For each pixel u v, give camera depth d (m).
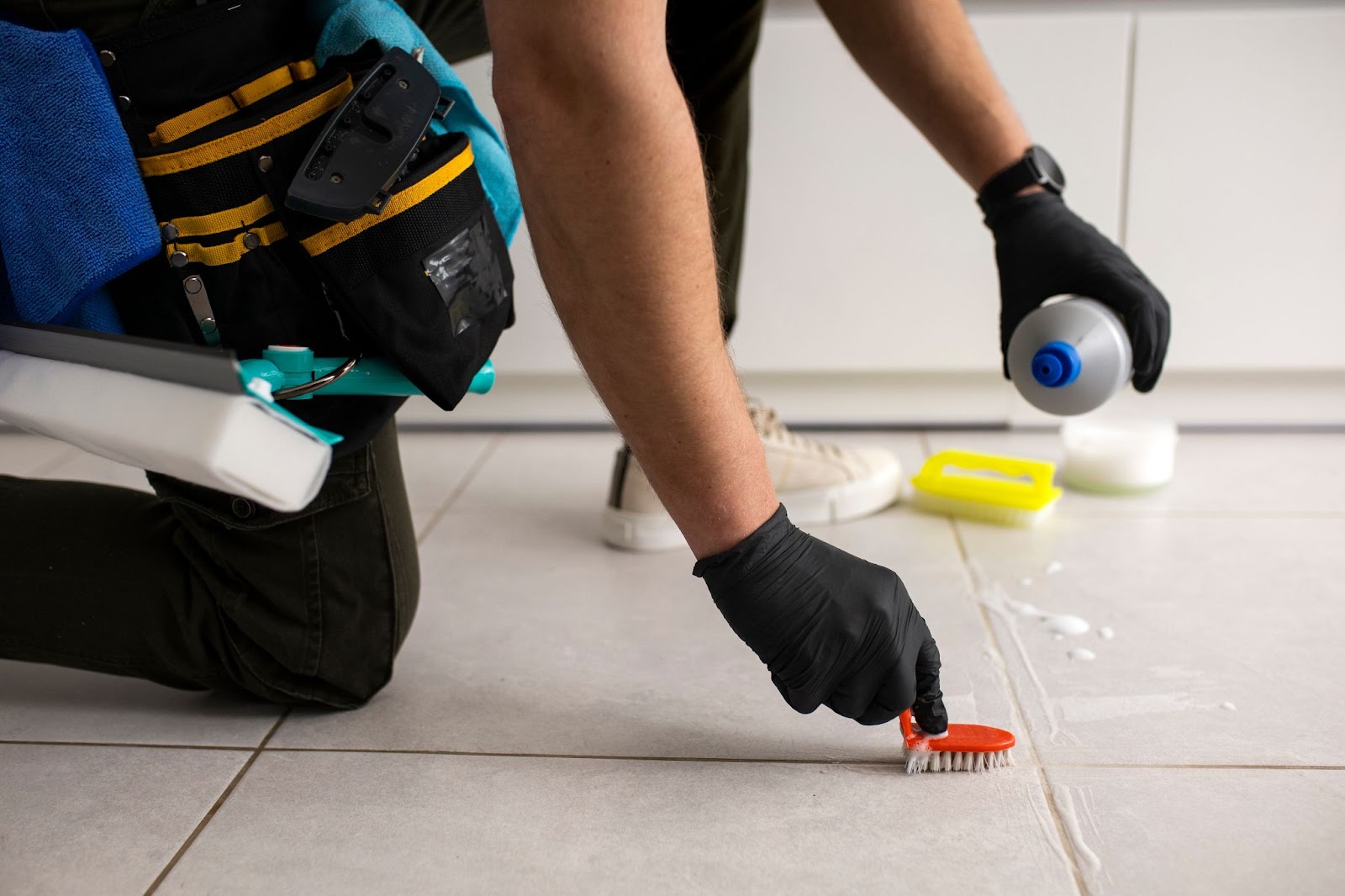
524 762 0.89
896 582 0.79
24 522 0.93
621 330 0.66
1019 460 1.49
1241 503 1.45
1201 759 0.87
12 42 0.69
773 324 1.74
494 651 1.09
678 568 1.29
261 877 0.75
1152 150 1.61
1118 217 1.65
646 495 1.34
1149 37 1.57
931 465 1.48
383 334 0.76
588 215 0.62
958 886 0.73
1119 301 1.01
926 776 0.85
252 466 0.58
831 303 1.72
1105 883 0.72
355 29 0.80
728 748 0.90
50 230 0.72
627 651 1.08
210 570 0.92
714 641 1.10
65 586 0.92
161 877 0.75
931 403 1.81
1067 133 1.62
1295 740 0.89
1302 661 1.02
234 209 0.74
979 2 1.61
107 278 0.73
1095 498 1.49
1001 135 1.06
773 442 1.42
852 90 1.62
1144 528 1.37
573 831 0.79
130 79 0.72
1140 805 0.81
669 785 0.85
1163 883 0.72
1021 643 1.07
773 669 0.78
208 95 0.74
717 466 0.71
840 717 0.95
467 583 1.26
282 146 0.74
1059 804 0.81
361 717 0.96
